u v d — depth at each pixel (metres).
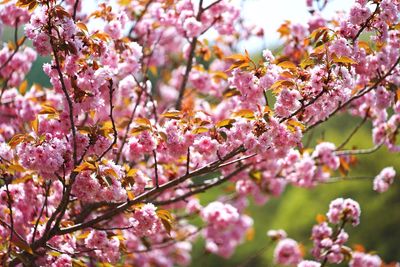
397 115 8.27
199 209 9.30
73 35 5.34
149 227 5.73
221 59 9.09
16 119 8.56
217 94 9.40
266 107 5.52
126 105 8.84
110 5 7.02
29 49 8.80
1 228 6.43
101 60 6.07
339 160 8.84
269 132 5.55
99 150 5.60
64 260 5.88
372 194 23.89
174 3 8.84
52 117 5.70
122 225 7.81
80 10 8.27
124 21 6.98
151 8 9.02
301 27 8.27
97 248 5.98
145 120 5.75
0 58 8.67
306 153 8.70
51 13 5.26
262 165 8.66
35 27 5.34
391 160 23.58
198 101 9.90
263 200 10.55
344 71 5.53
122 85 7.71
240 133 5.59
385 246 23.34
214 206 9.01
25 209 6.69
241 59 5.88
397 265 9.75
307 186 9.15
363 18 5.95
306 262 7.41
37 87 8.83
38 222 6.06
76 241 6.64
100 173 5.32
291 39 8.46
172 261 11.45
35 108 8.36
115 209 5.78
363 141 23.89
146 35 9.16
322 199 24.75
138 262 10.33
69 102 5.27
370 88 6.46
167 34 9.88
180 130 5.85
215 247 11.63
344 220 7.54
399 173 23.56
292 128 5.64
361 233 23.67
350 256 7.64
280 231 10.17
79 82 5.55
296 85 5.52
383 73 6.77
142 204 5.75
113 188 5.43
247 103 6.64
